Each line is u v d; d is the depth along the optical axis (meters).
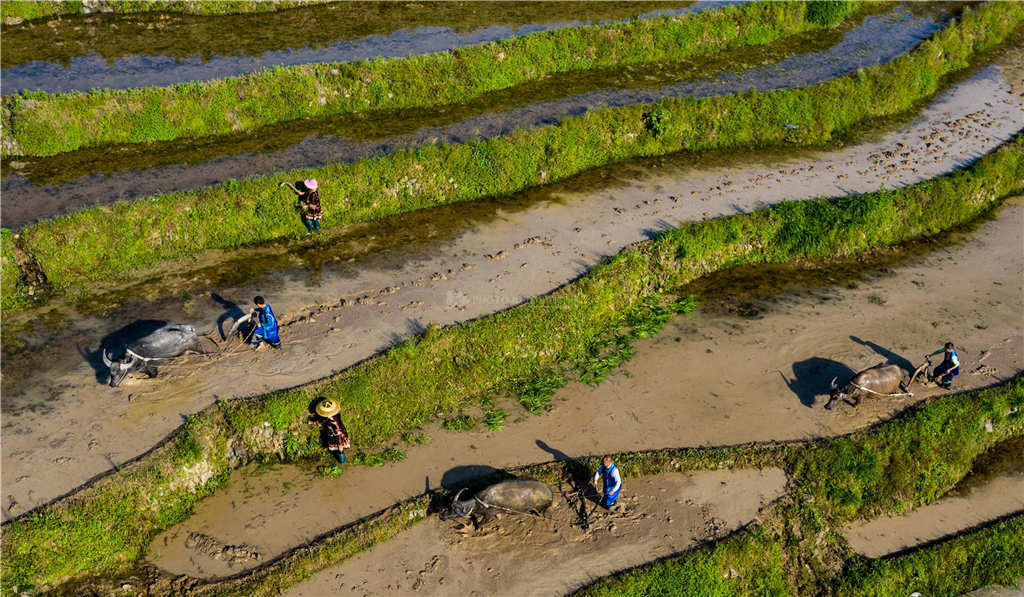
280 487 19.00
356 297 23.98
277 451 19.73
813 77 40.34
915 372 22.25
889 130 37.00
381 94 34.94
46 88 33.06
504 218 28.75
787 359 23.75
